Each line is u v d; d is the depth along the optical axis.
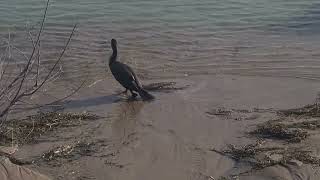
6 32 15.96
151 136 8.85
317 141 8.41
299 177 7.24
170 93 11.09
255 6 19.62
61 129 9.09
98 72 12.52
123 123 9.45
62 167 7.69
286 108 10.10
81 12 18.61
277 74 12.40
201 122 9.44
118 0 20.34
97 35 15.96
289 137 8.58
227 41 15.42
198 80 11.99
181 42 15.30
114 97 10.91
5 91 7.75
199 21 17.66
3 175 6.56
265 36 16.02
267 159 7.76
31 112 9.80
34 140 8.57
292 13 18.69
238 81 11.88
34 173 6.92
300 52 14.24
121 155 8.12
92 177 7.42
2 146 8.22
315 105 10.12
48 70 12.21
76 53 14.04
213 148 8.32
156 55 14.07
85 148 8.33
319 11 18.86
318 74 12.37
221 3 20.05
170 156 8.09
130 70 10.94
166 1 20.25
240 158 7.91
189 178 7.41
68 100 10.61
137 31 16.50
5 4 19.34
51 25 16.94
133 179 7.40
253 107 10.16
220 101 10.54
